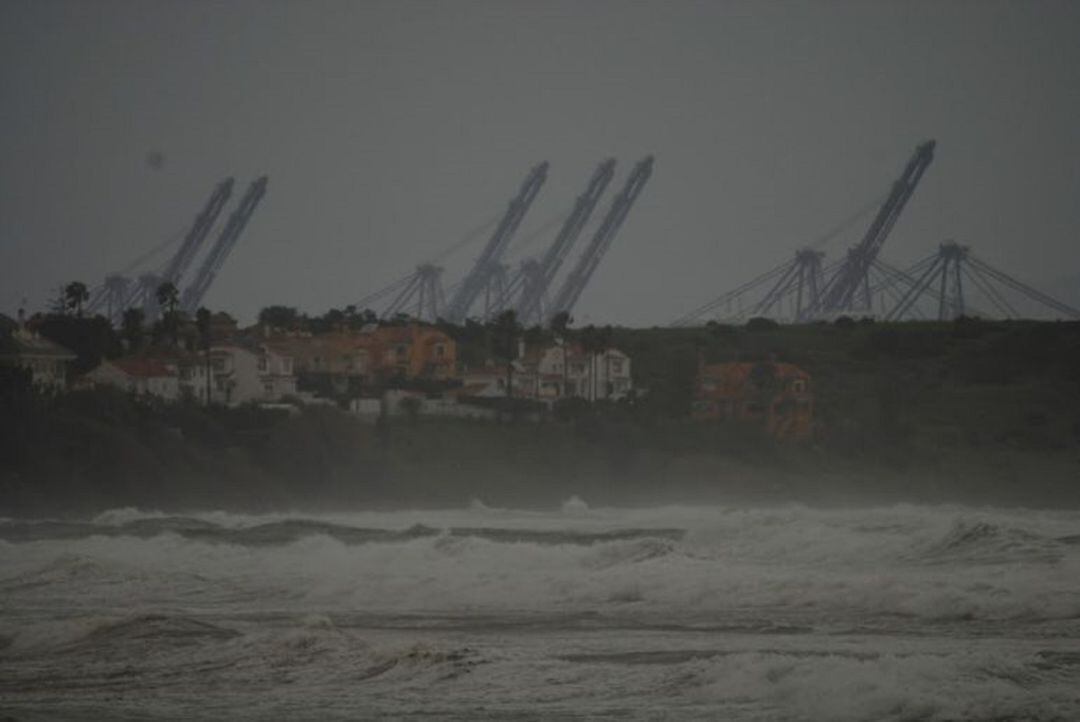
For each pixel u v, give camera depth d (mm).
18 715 105188
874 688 101562
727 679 108562
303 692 112125
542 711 102562
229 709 106188
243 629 148875
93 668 124875
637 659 123000
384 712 103688
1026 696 98312
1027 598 148625
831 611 152875
